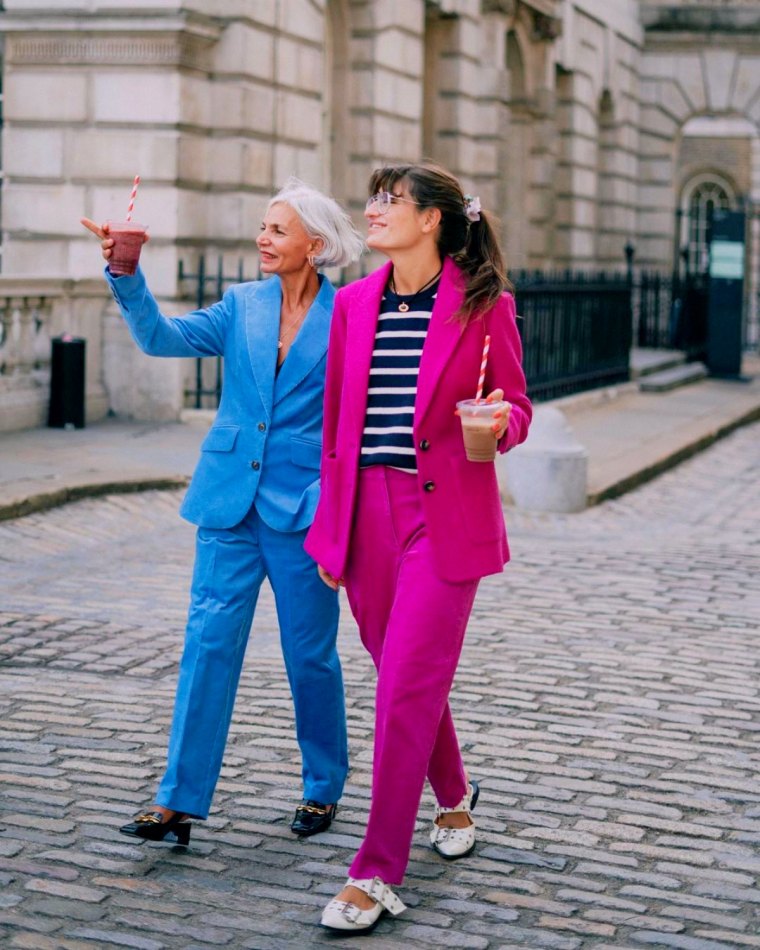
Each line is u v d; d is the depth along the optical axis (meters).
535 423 10.59
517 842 4.12
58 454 10.70
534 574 7.98
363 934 3.51
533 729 5.18
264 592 7.36
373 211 3.66
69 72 13.37
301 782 4.57
